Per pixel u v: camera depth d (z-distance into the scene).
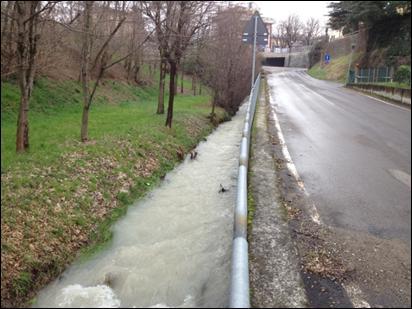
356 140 12.39
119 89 24.02
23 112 8.16
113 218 6.80
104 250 5.69
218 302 4.10
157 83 32.53
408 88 24.30
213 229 6.08
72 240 5.82
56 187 6.75
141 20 9.65
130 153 9.73
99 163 8.48
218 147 13.09
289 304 3.83
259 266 4.50
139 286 4.64
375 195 7.27
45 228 5.68
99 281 4.85
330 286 4.17
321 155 10.27
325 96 27.23
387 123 15.99
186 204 7.38
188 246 5.54
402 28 38.09
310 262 4.64
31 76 8.34
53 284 4.90
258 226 5.55
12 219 5.47
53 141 9.46
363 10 38.03
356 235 5.50
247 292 3.26
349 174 8.59
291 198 6.91
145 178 8.90
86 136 9.89
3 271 4.61
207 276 4.69
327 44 67.56
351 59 44.59
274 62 95.25
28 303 4.49
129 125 12.50
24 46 7.63
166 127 13.20
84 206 6.69
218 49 20.11
